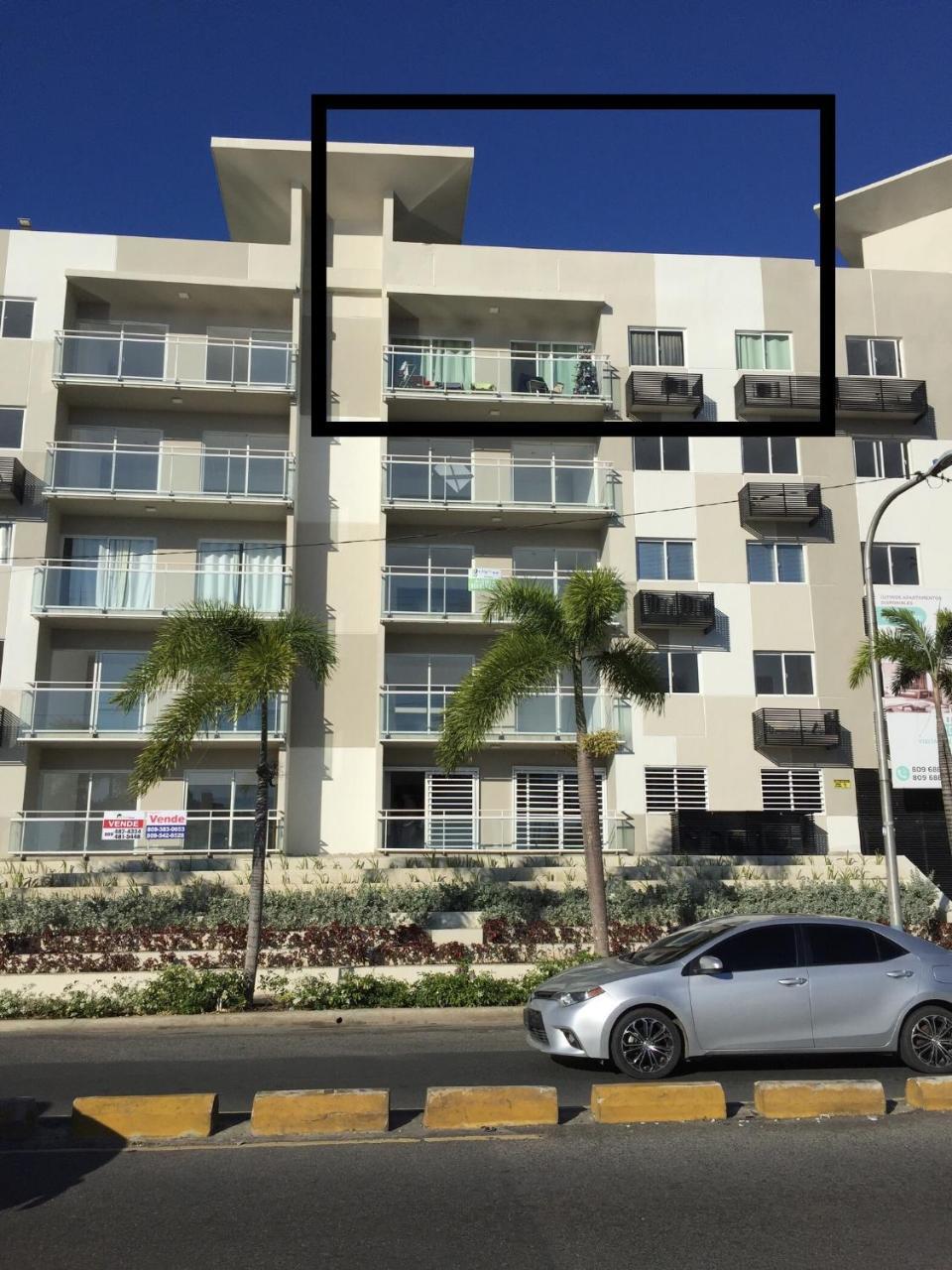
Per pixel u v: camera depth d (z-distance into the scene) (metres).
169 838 24.28
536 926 19.81
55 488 25.39
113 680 25.72
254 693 15.28
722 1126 7.63
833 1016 9.36
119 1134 7.40
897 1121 7.73
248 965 15.27
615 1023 9.21
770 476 27.48
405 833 25.53
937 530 27.67
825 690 26.64
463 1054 11.20
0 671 24.70
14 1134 7.50
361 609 26.58
